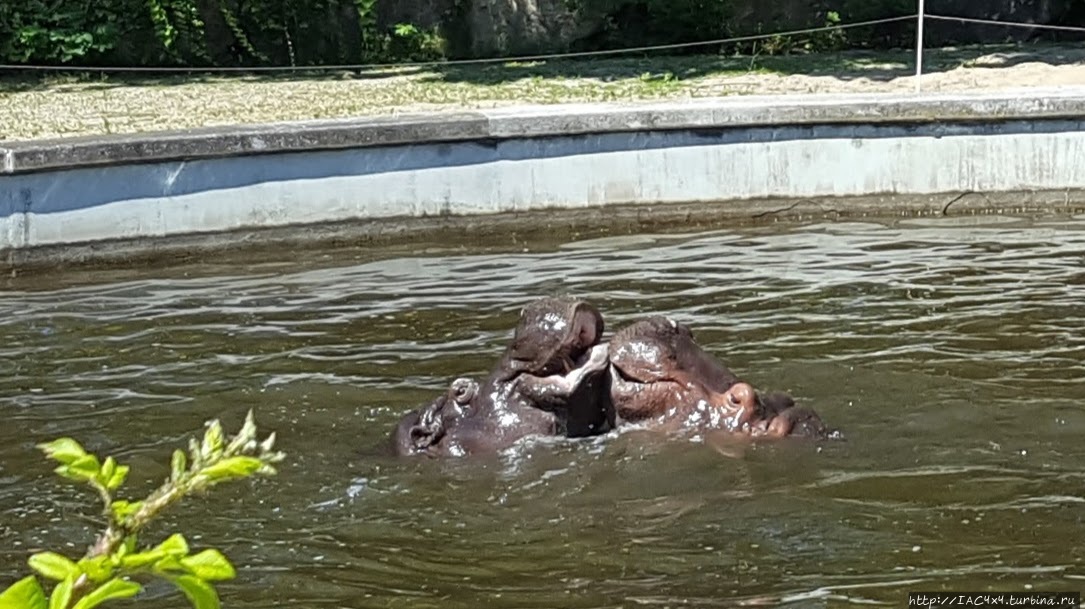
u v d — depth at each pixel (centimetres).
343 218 1246
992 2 2189
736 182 1305
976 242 1166
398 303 988
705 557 493
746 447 589
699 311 930
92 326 939
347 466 613
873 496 553
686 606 449
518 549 509
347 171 1241
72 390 773
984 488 564
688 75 1828
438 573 491
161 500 175
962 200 1320
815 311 920
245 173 1220
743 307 939
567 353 583
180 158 1198
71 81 1934
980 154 1316
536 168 1277
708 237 1233
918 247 1150
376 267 1135
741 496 548
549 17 2194
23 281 1122
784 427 602
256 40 2117
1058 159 1317
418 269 1120
